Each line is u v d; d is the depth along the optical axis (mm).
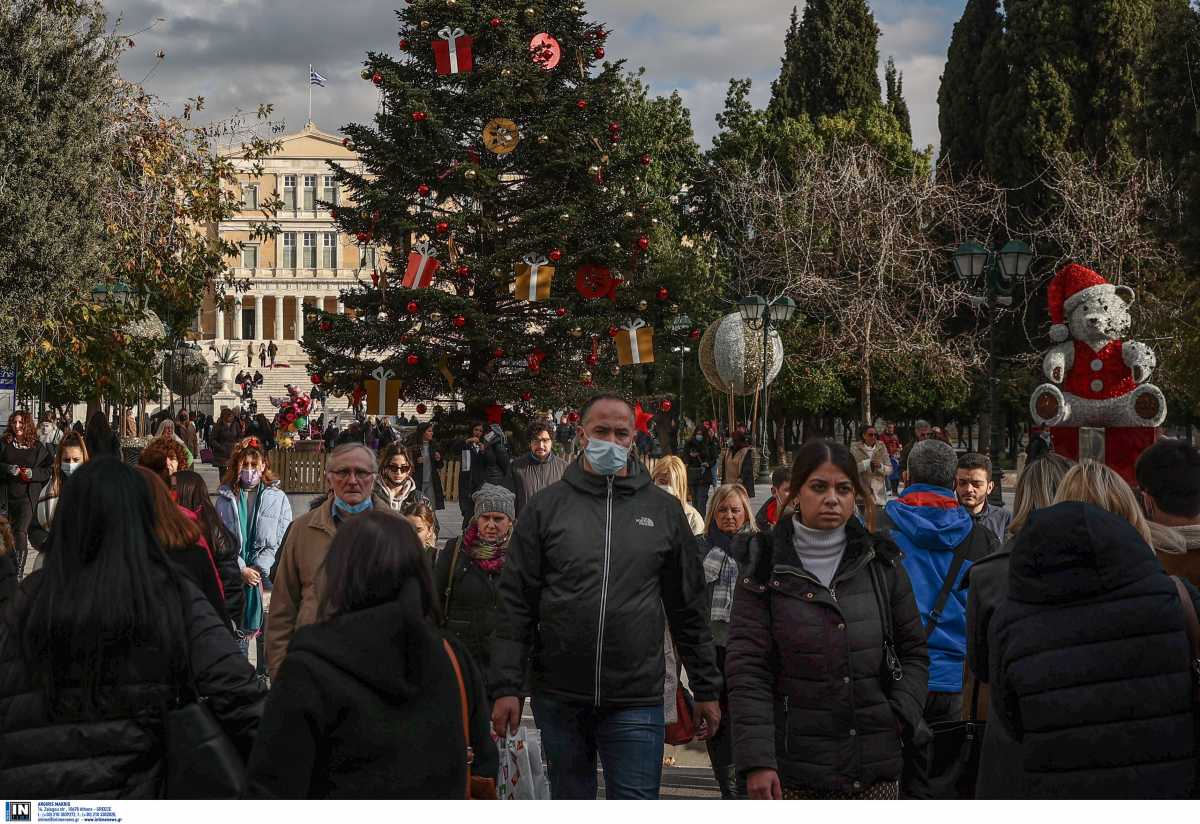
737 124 51625
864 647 3982
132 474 3146
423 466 21766
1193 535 3959
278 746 2768
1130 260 38188
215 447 24953
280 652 5355
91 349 18688
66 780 2932
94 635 2959
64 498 3070
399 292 19625
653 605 4508
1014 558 3113
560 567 4480
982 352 44188
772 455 48188
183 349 35406
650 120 48344
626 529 4500
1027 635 3020
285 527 8070
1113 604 2977
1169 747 2906
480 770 3225
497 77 20547
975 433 64688
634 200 20750
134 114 18844
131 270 19016
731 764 5848
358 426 26656
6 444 13133
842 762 3926
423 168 20125
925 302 41562
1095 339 17844
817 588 4016
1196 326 29328
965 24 47594
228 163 20109
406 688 2838
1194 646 3260
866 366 40562
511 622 4551
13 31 15062
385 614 2857
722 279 44906
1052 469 4559
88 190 15906
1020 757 3146
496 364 20844
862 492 4129
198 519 6000
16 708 2963
